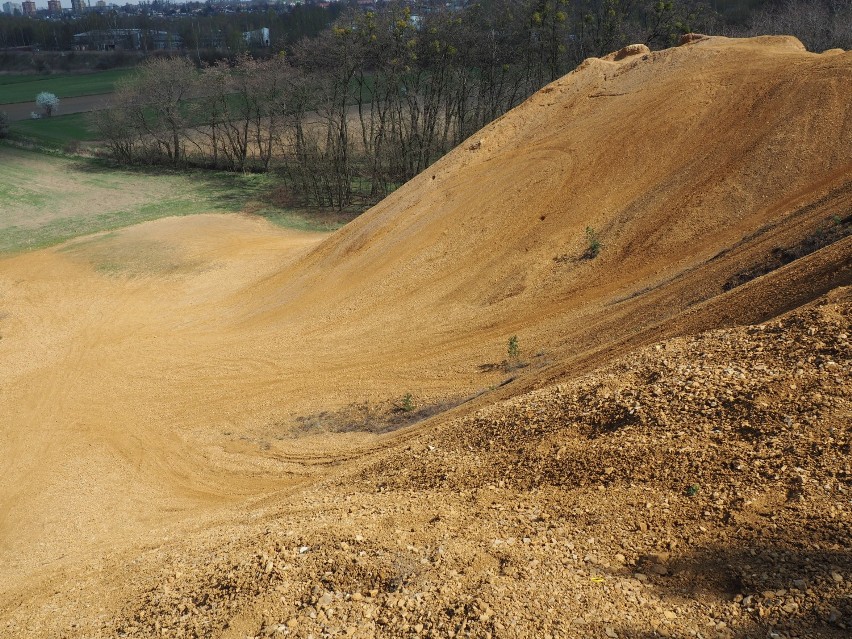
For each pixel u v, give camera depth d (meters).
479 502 8.16
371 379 19.69
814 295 10.91
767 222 18.80
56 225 46.03
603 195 23.88
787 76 23.69
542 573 6.37
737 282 15.70
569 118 28.25
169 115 62.72
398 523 7.97
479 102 58.16
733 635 5.20
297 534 8.18
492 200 26.30
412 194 29.23
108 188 56.28
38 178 59.22
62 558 13.20
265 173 60.41
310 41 69.62
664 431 7.99
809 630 5.04
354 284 26.50
